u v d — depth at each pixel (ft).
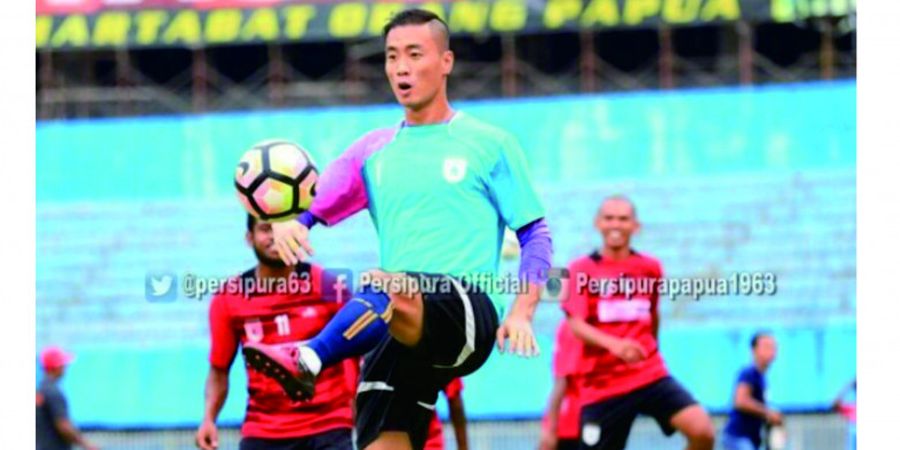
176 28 170.81
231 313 89.76
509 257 95.66
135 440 159.63
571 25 167.12
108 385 161.68
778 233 161.17
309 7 168.86
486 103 163.73
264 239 87.92
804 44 177.47
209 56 182.29
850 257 161.99
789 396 155.94
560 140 164.04
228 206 165.78
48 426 123.34
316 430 88.38
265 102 178.40
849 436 141.59
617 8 167.22
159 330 162.09
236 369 156.15
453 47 176.24
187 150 166.20
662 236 163.22
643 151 163.84
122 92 176.65
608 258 108.68
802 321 157.79
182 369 161.27
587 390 109.70
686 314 156.76
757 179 163.22
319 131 162.61
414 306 67.05
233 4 170.50
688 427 108.17
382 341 70.85
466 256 70.18
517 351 68.49
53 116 174.19
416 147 71.41
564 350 112.06
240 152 165.07
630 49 181.98
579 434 110.83
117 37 171.83
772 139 164.04
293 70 181.57
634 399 108.78
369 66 176.24
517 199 71.41
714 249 162.81
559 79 175.83
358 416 71.77
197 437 91.35
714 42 178.50
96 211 166.40
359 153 73.26
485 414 151.33
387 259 71.41
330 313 89.20
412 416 71.26
